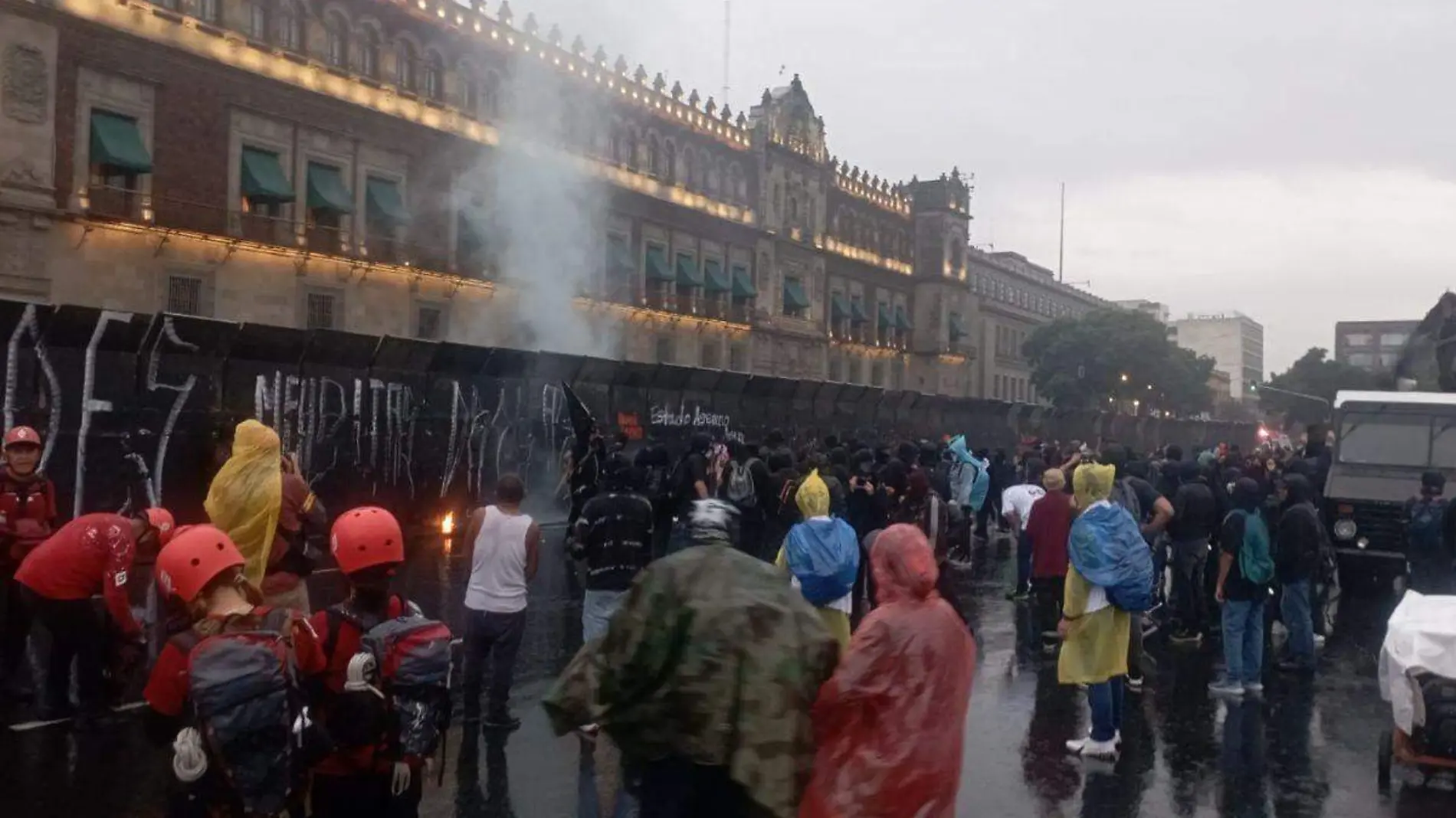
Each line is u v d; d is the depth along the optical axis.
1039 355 79.62
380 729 4.16
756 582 4.07
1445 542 10.61
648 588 4.04
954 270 80.12
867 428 32.59
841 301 68.31
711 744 3.85
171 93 31.23
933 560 4.50
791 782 3.87
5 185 27.47
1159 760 8.08
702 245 55.09
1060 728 8.88
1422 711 7.08
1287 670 11.12
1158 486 14.56
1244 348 162.12
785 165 62.31
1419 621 7.41
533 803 6.80
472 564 8.33
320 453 17.23
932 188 78.75
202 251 32.28
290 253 34.44
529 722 8.58
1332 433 19.09
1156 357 75.31
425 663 4.24
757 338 59.72
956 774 4.33
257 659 3.80
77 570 7.78
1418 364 21.53
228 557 4.02
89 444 14.06
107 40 29.55
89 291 29.58
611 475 8.23
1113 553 7.75
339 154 36.28
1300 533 10.82
